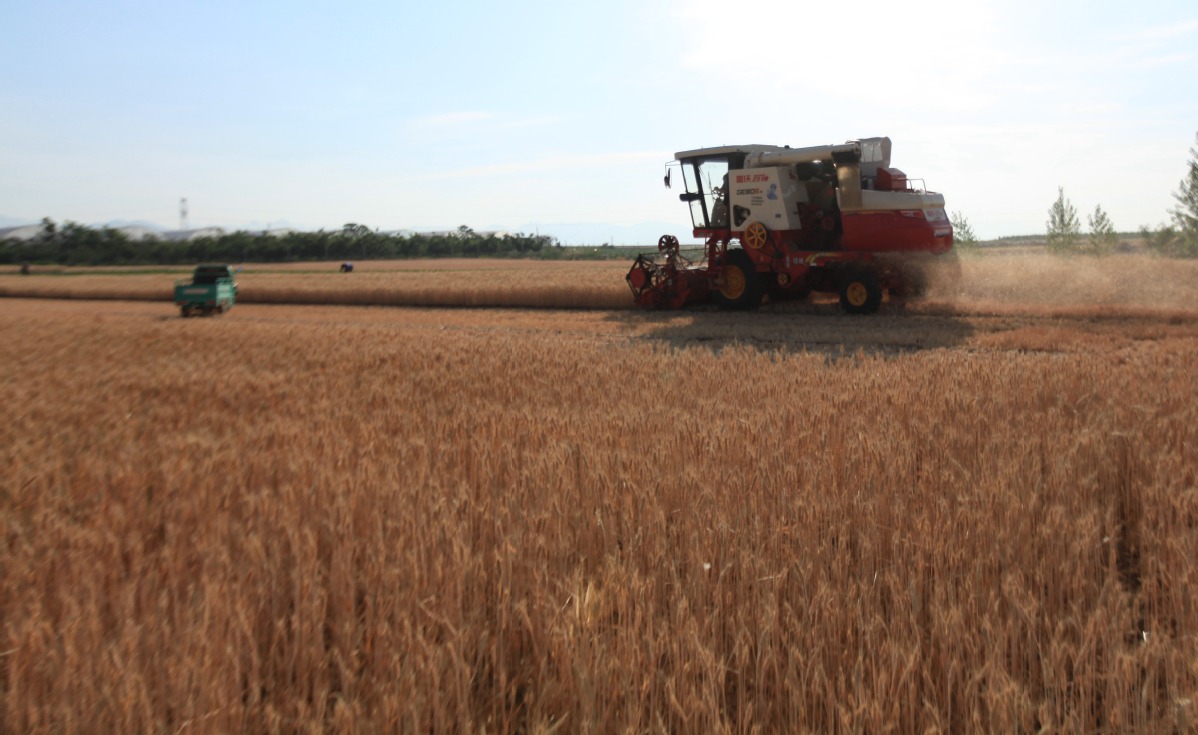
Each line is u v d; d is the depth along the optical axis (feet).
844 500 14.96
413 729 8.55
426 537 13.39
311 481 17.44
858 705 9.07
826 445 19.03
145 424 28.04
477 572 12.34
